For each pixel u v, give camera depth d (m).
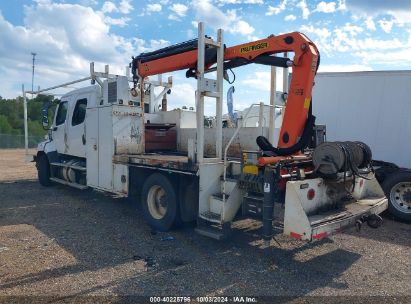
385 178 7.16
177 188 5.84
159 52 6.95
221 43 5.65
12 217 6.84
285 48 5.18
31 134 49.47
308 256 4.96
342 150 4.61
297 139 5.11
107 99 7.34
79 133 8.74
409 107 7.73
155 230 6.05
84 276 4.18
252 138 6.46
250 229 6.04
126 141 7.12
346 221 4.55
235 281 4.12
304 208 4.46
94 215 7.03
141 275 4.23
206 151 7.25
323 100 8.69
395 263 4.77
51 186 10.36
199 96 5.36
